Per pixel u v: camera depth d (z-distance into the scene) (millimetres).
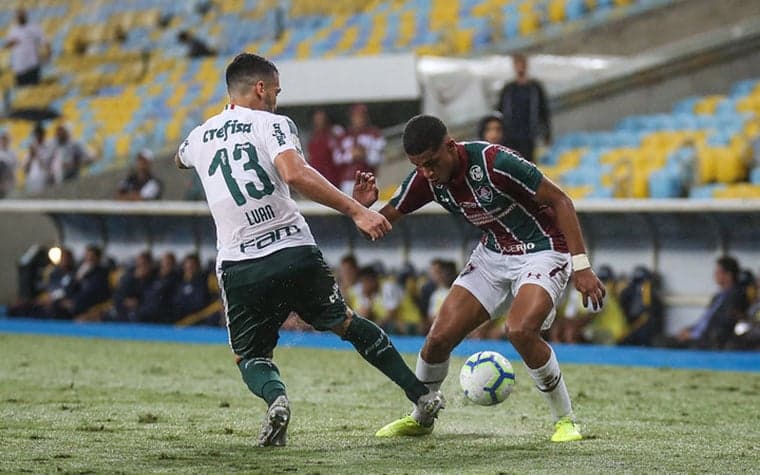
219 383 31953
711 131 55469
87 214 60688
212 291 54594
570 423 21375
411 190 21094
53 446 19562
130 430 22031
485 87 57531
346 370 36469
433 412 20484
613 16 63844
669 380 34656
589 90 59812
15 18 94062
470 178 20328
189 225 58656
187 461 17875
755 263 47125
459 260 53094
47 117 75062
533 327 20344
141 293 55562
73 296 56938
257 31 81562
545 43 64688
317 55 74938
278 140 18875
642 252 49156
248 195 19062
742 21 62188
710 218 47250
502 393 21797
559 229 20828
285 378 33969
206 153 19453
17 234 63031
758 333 42750
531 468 17562
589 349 44438
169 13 87562
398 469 17312
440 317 21344
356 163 52031
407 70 56344
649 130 58312
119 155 68938
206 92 76750
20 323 55219
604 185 53438
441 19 72625
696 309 48000
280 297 19469
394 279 51094
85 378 32875
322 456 18703
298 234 19422
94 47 88125
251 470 16938
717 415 26141
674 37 62938
